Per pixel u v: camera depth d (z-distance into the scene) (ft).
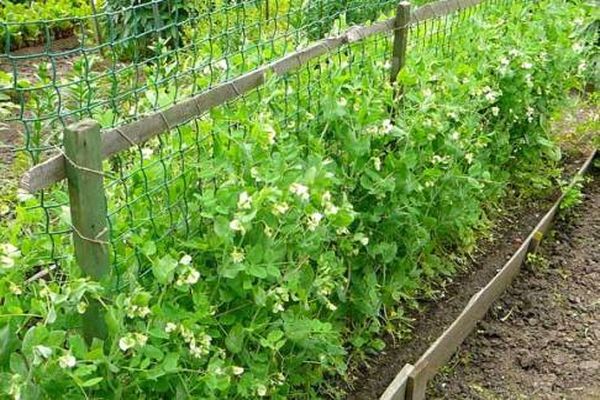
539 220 15.64
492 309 12.88
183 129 8.41
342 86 10.39
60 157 6.55
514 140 16.11
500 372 11.40
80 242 6.79
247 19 16.43
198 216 8.18
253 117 9.04
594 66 19.13
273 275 8.03
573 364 11.62
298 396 9.82
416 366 10.32
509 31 15.33
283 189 8.33
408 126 11.27
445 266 13.44
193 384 7.57
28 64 24.35
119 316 6.77
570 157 18.25
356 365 11.02
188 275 7.36
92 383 6.23
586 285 13.67
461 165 13.21
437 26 13.98
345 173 10.29
